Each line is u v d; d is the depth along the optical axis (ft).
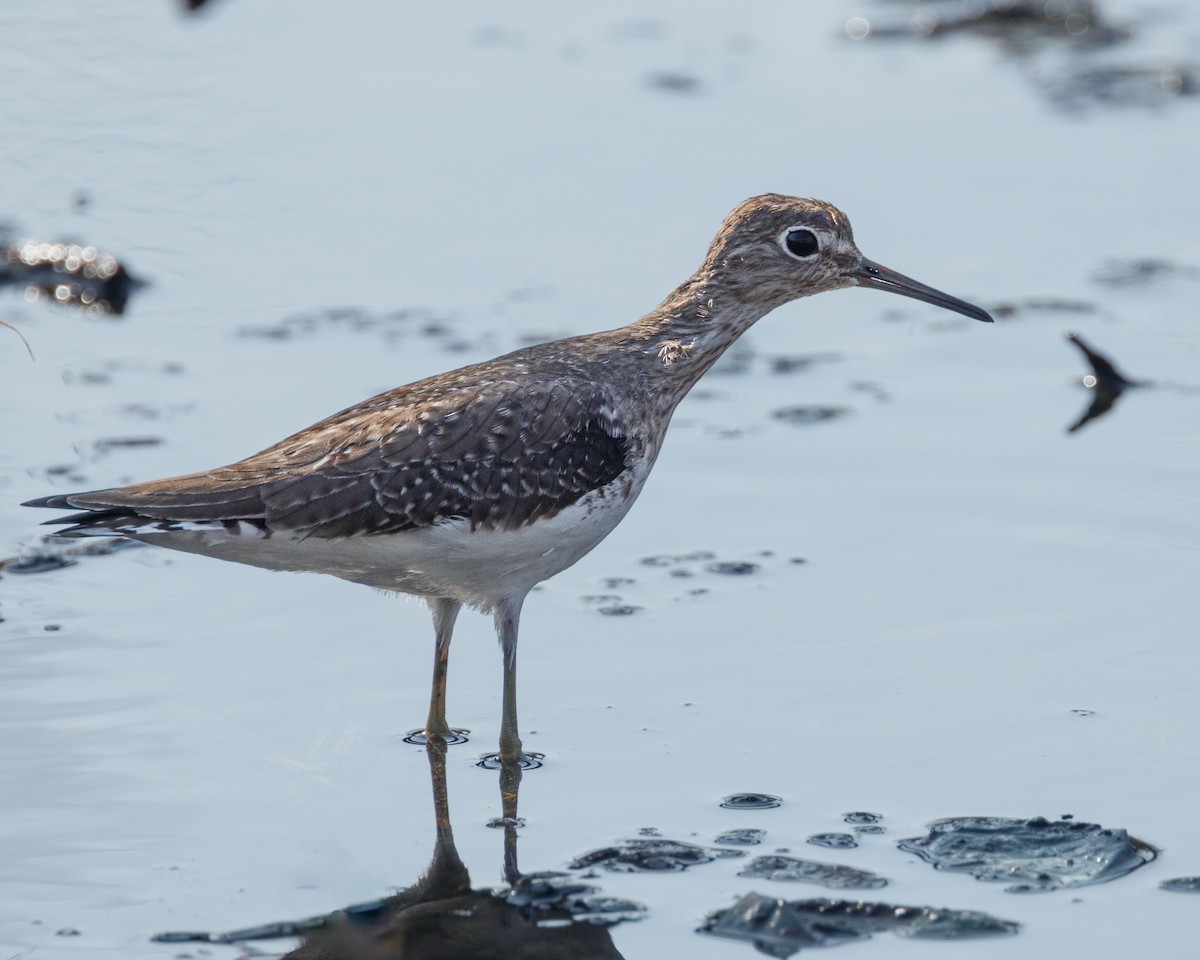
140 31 77.00
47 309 58.44
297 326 56.70
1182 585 42.22
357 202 65.62
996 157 70.69
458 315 57.41
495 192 66.64
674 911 30.19
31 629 40.01
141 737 35.73
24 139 67.62
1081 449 49.65
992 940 28.99
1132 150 71.41
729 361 56.39
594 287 59.36
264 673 38.83
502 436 35.53
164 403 51.39
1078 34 85.15
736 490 48.14
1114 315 57.82
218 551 34.91
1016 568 43.50
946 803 33.53
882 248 62.64
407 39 82.12
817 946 28.94
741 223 39.34
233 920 29.91
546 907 30.35
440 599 37.45
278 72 76.13
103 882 30.83
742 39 84.94
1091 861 31.19
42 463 47.55
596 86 77.15
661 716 37.37
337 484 34.45
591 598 42.73
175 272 60.54
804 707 37.45
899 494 47.55
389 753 36.04
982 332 57.52
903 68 81.20
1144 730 35.91
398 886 31.22
